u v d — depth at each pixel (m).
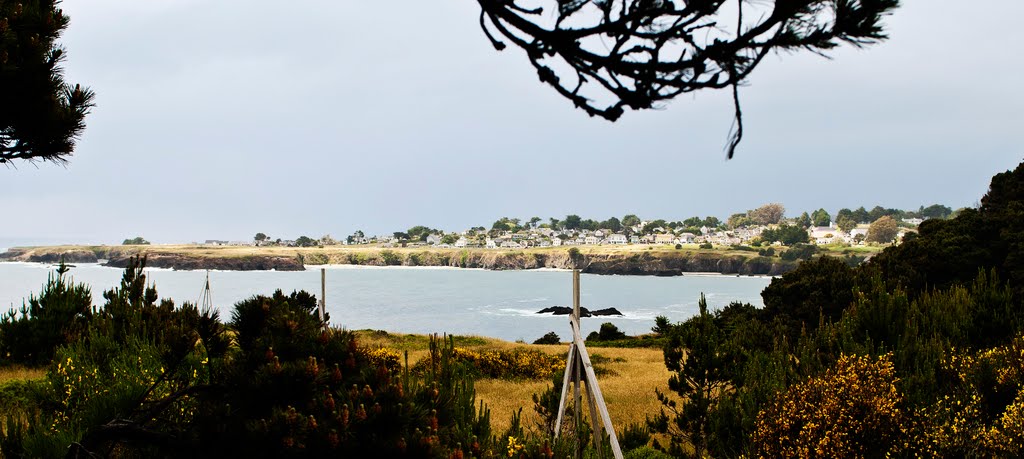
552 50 2.82
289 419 5.33
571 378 12.15
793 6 2.48
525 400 22.48
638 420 19.47
